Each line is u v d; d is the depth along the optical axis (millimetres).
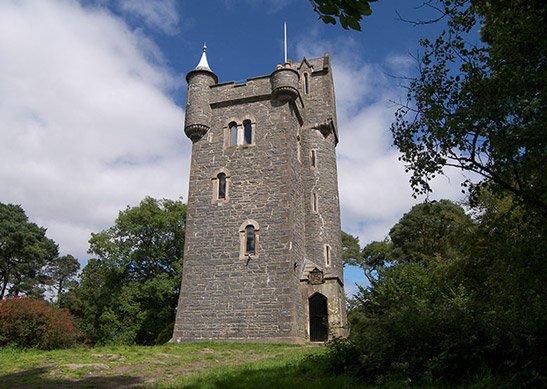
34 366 10664
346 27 4219
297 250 21953
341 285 22953
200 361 12203
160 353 13398
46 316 16469
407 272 17859
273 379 8617
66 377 9398
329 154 27203
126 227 33688
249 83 24141
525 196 7977
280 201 21594
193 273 21438
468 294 14672
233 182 22594
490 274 11680
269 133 22984
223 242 21609
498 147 7863
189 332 20438
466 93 8227
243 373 9484
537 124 7379
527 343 7207
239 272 20844
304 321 20859
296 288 20656
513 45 7754
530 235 8344
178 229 34375
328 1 4043
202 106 24188
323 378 8297
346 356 8828
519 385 6574
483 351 7465
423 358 7812
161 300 31828
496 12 7973
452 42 8445
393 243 41312
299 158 24953
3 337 15281
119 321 31375
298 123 25734
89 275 43688
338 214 26719
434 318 8531
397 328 8570
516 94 7754
